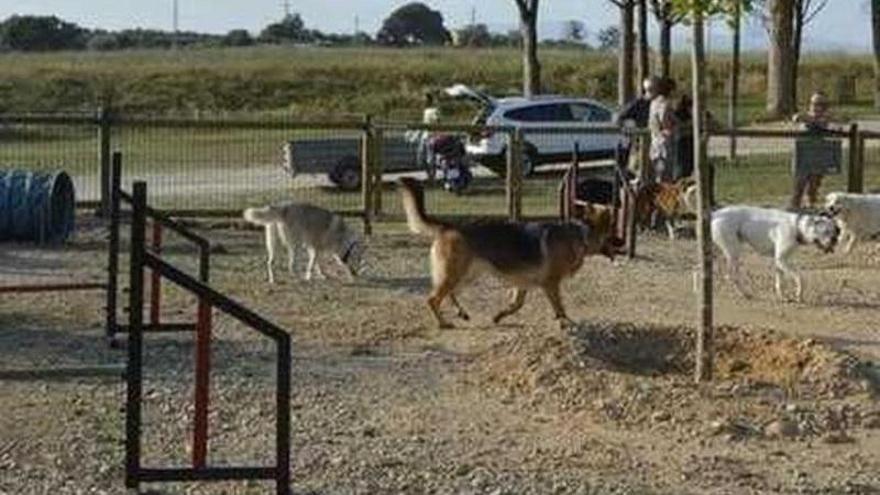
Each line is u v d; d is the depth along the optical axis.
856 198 18.95
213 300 8.61
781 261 15.66
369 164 21.44
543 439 9.98
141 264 8.56
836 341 13.44
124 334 13.01
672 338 12.77
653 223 20.64
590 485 8.96
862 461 9.62
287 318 14.18
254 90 60.66
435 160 28.89
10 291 12.02
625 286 16.34
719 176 30.19
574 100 34.09
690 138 21.20
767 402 10.68
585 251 13.76
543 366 11.46
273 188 26.64
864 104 63.59
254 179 27.47
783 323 14.30
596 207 16.28
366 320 14.12
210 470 8.70
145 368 11.84
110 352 12.55
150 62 71.81
